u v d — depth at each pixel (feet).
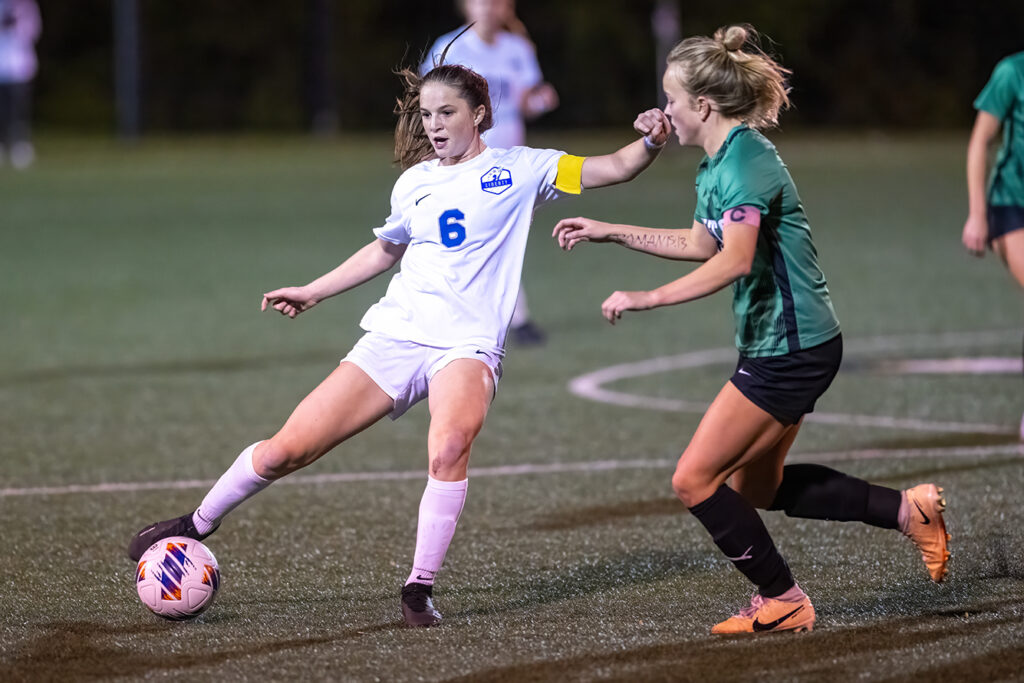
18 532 62.90
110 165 335.26
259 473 49.37
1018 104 70.28
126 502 68.64
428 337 49.03
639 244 48.06
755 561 45.75
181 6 448.65
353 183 287.48
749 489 49.32
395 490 70.69
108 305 141.79
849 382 96.84
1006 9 478.18
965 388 93.25
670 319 129.70
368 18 460.55
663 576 54.70
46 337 122.62
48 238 202.49
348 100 463.42
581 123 460.55
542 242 198.80
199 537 51.16
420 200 50.11
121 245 193.47
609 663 43.47
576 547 59.31
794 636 45.93
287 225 215.92
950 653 43.70
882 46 481.87
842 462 73.77
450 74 49.80
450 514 48.01
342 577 55.47
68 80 447.42
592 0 455.63
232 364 109.29
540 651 44.93
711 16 467.52
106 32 447.83
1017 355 105.50
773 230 45.06
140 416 90.12
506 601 51.52
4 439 83.51
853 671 42.19
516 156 50.62
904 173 303.68
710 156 46.42
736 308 46.78
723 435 45.60
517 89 113.70
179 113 456.45
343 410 48.78
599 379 100.78
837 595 51.19
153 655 45.29
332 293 52.24
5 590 53.83
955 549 56.90
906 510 48.37
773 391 45.37
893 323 123.24
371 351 49.21
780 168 44.93
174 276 162.71
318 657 44.73
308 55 454.40
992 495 65.46
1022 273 70.54
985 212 71.87
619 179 50.21
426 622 48.06
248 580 55.21
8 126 340.39
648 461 75.87
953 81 485.15
